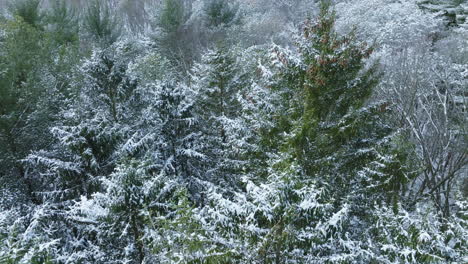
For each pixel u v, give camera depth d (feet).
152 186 29.50
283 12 115.14
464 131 40.63
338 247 22.33
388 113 39.29
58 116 44.80
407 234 22.63
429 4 80.28
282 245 21.16
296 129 27.50
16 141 41.57
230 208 21.11
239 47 68.08
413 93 44.04
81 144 33.99
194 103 45.34
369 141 32.91
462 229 23.13
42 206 34.83
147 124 41.57
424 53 52.06
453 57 52.44
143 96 45.03
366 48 30.27
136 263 29.86
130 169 28.60
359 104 30.09
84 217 30.50
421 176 51.24
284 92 32.37
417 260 21.25
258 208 19.98
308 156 29.35
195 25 95.40
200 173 43.93
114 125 38.63
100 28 86.63
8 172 42.37
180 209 21.84
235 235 21.42
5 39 44.80
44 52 48.08
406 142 34.65
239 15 101.50
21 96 41.88
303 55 31.48
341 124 29.96
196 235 20.61
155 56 68.90
